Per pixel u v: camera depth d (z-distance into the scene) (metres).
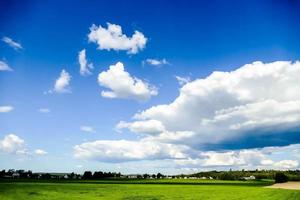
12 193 60.94
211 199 56.62
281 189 91.00
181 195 65.81
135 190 80.12
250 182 154.12
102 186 94.31
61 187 82.19
